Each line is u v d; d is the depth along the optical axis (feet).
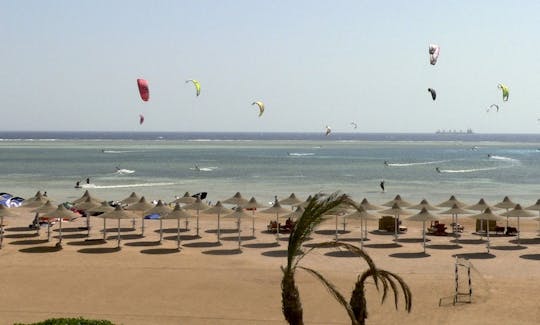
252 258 87.81
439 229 109.19
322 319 59.26
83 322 40.78
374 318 59.31
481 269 80.48
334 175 278.87
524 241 102.58
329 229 115.75
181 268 80.74
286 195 190.49
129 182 238.68
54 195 190.80
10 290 68.95
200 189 210.38
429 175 280.72
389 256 89.35
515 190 210.79
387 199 182.09
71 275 76.23
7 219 125.59
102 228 114.83
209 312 61.72
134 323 57.88
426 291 68.80
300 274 76.84
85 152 513.86
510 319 58.80
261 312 61.87
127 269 79.87
